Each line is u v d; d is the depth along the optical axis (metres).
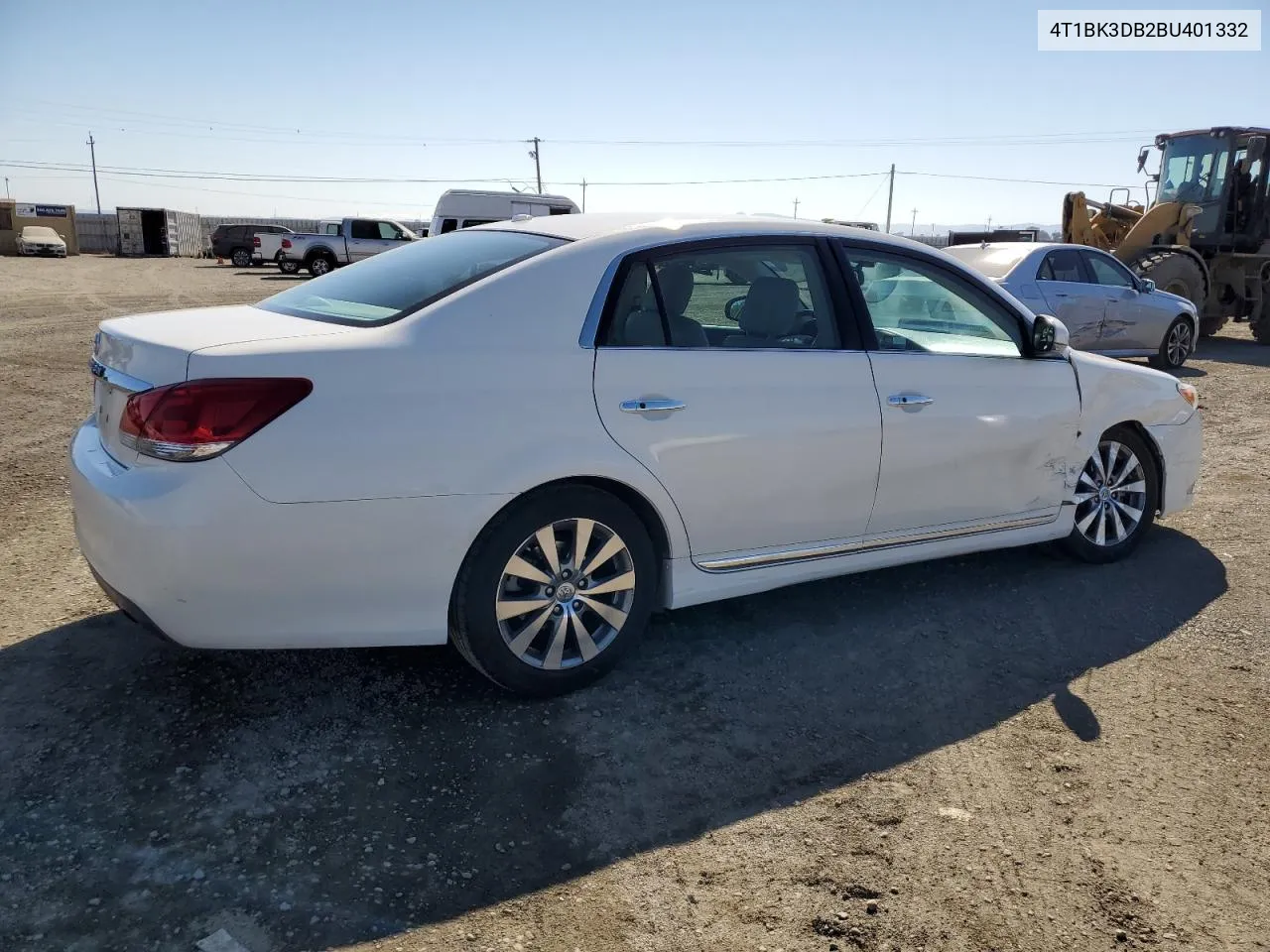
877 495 3.84
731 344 3.53
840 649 3.80
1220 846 2.64
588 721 3.20
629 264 3.35
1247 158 14.96
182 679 3.33
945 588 4.45
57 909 2.25
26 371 9.60
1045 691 3.50
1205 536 5.25
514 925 2.28
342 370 2.83
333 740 3.01
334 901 2.32
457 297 3.11
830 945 2.25
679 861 2.53
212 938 2.19
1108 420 4.58
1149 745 3.14
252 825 2.58
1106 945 2.28
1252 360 13.31
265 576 2.78
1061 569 4.71
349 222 31.50
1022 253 10.76
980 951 2.24
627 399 3.22
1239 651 3.85
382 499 2.85
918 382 3.89
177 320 3.22
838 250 3.84
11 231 46.81
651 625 3.98
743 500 3.51
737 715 3.27
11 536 4.68
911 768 2.99
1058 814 2.77
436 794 2.76
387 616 2.96
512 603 3.15
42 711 3.09
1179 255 14.41
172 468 2.71
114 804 2.64
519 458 3.03
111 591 2.89
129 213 50.09
